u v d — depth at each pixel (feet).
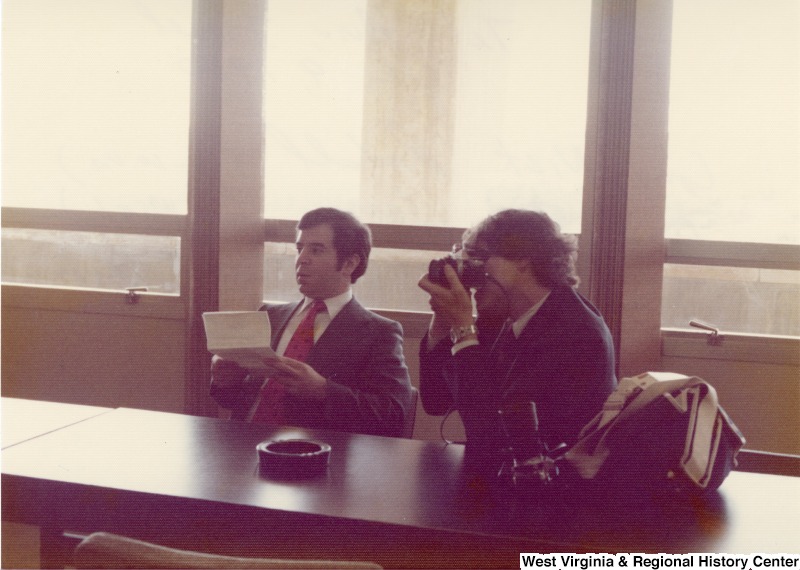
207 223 11.78
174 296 12.39
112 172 12.75
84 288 12.94
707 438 4.83
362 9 11.62
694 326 10.43
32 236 13.10
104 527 4.83
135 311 12.47
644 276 10.48
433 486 5.03
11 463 5.29
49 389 12.98
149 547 2.96
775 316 10.46
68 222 12.87
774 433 10.26
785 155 10.30
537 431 4.97
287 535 4.48
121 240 12.74
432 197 11.55
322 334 7.68
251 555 4.53
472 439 5.74
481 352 5.70
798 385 10.14
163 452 5.66
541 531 4.29
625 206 10.36
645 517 4.58
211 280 11.82
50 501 4.94
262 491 4.81
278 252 12.14
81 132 12.86
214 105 11.60
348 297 7.97
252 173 11.94
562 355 5.46
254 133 11.92
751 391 10.32
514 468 4.91
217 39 11.50
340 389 6.91
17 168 13.14
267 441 5.90
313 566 2.94
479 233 5.92
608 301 10.52
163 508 4.70
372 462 5.56
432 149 11.51
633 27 10.19
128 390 12.61
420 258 11.59
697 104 10.51
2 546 6.33
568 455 4.99
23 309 13.01
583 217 10.67
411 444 6.11
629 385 5.03
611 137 10.37
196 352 11.96
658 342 10.60
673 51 10.52
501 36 11.19
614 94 10.32
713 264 10.54
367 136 11.73
